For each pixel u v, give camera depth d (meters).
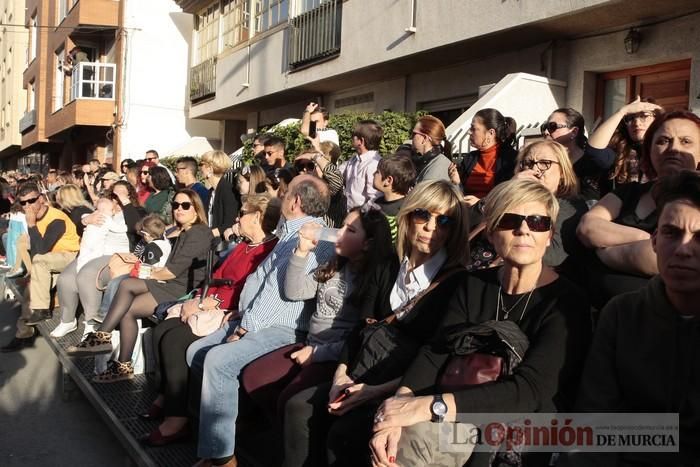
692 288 2.21
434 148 5.50
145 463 4.07
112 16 19.95
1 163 45.81
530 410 2.49
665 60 7.23
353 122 9.34
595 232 3.00
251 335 3.99
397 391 2.77
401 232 3.33
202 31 19.08
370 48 10.48
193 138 19.45
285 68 13.44
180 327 4.56
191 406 4.38
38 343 7.88
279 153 7.50
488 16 8.16
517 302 2.74
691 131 3.04
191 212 5.60
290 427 3.25
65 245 7.97
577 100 8.16
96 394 5.13
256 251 4.80
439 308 3.19
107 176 9.95
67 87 22.84
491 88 8.20
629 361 2.36
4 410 5.67
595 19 7.40
